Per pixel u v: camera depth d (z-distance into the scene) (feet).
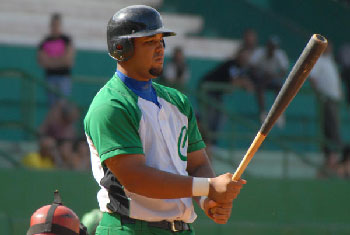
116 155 39.42
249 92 126.21
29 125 107.14
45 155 102.89
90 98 121.80
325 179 116.67
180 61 126.52
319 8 161.48
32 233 36.70
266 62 127.44
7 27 136.56
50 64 114.93
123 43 40.91
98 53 139.64
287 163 119.44
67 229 36.83
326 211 116.16
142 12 41.01
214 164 115.96
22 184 99.14
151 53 41.14
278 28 155.33
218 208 40.73
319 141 123.95
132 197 41.24
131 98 41.06
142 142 41.01
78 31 140.77
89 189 101.14
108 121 39.78
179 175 39.47
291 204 113.70
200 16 152.46
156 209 41.45
